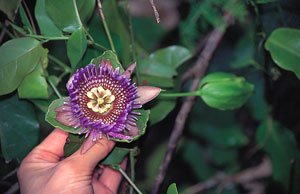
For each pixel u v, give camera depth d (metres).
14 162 0.45
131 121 0.34
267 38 0.43
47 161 0.37
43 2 0.38
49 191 0.33
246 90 0.40
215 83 0.40
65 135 0.38
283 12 0.45
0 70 0.37
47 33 0.38
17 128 0.40
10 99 0.40
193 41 0.50
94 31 0.43
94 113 0.34
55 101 0.34
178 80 0.45
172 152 0.48
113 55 0.35
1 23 0.41
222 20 0.46
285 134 0.49
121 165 0.41
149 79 0.42
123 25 0.43
